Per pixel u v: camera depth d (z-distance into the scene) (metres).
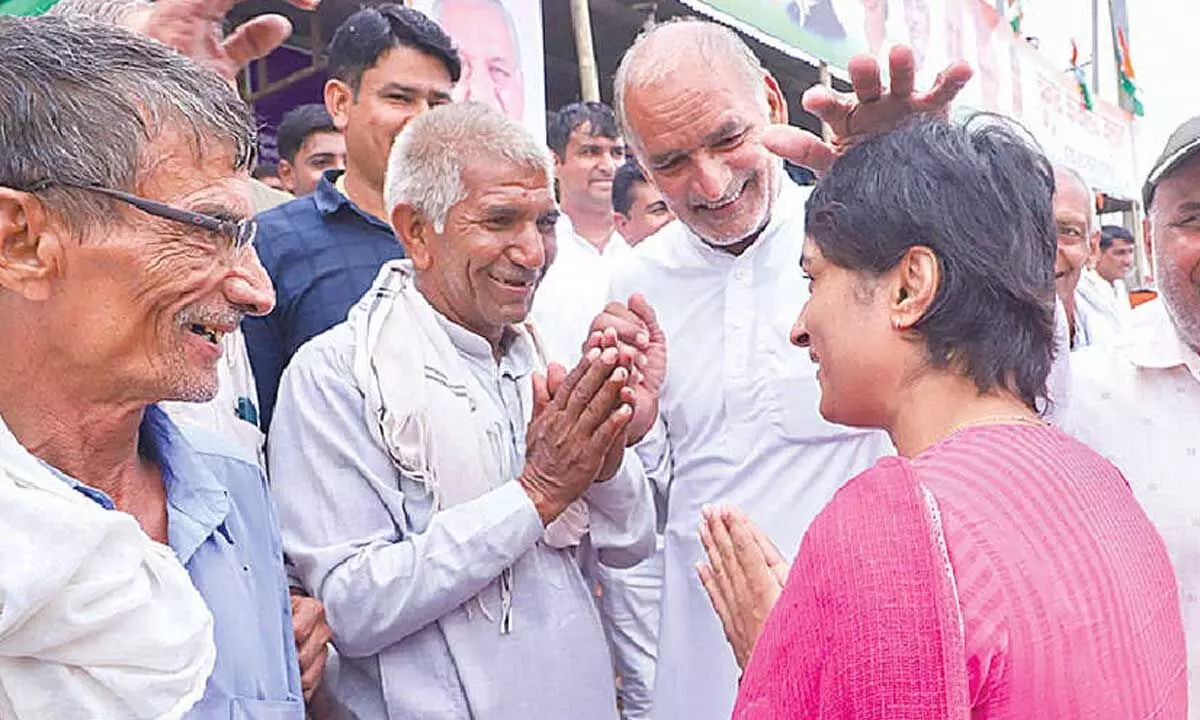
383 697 1.67
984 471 0.92
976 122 1.10
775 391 2.18
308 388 1.71
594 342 1.61
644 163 2.17
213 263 1.06
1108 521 0.94
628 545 1.92
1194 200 1.61
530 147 1.74
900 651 0.80
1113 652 0.87
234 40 1.69
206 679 1.04
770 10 5.54
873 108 1.58
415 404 1.66
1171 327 1.78
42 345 1.04
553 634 1.71
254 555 1.29
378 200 2.46
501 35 3.77
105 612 0.92
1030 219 1.04
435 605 1.60
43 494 0.93
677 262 2.33
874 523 0.85
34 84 0.99
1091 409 1.83
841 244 1.06
